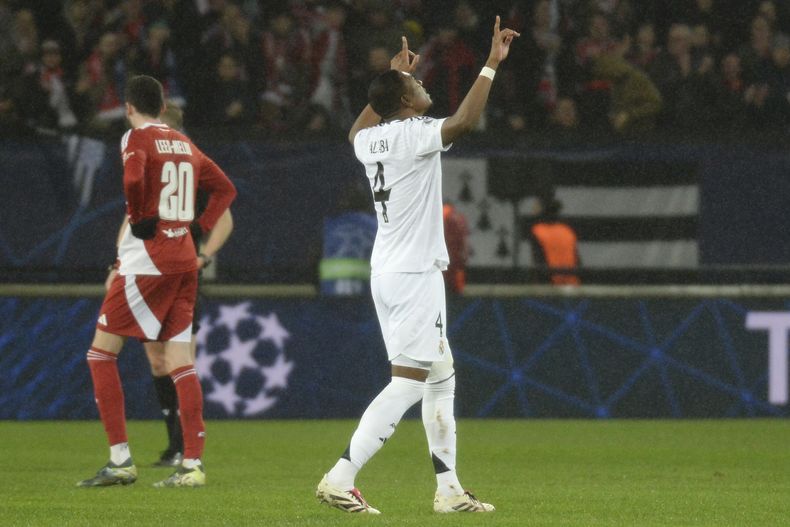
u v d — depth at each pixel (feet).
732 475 95.30
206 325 143.84
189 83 160.45
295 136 143.23
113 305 82.89
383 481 89.66
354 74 159.02
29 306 141.90
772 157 146.92
